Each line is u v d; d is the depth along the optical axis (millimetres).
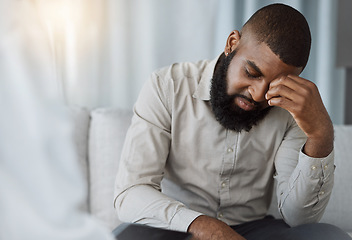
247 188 1229
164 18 2422
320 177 1068
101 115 1611
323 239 962
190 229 933
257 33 1038
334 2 2457
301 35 1016
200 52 2451
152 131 1143
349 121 2131
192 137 1185
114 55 2381
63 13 2279
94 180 1549
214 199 1221
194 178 1207
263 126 1194
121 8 2373
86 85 2350
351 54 1925
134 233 745
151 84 1196
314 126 1025
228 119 1114
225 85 1096
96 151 1571
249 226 1215
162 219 972
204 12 2434
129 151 1122
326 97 2477
